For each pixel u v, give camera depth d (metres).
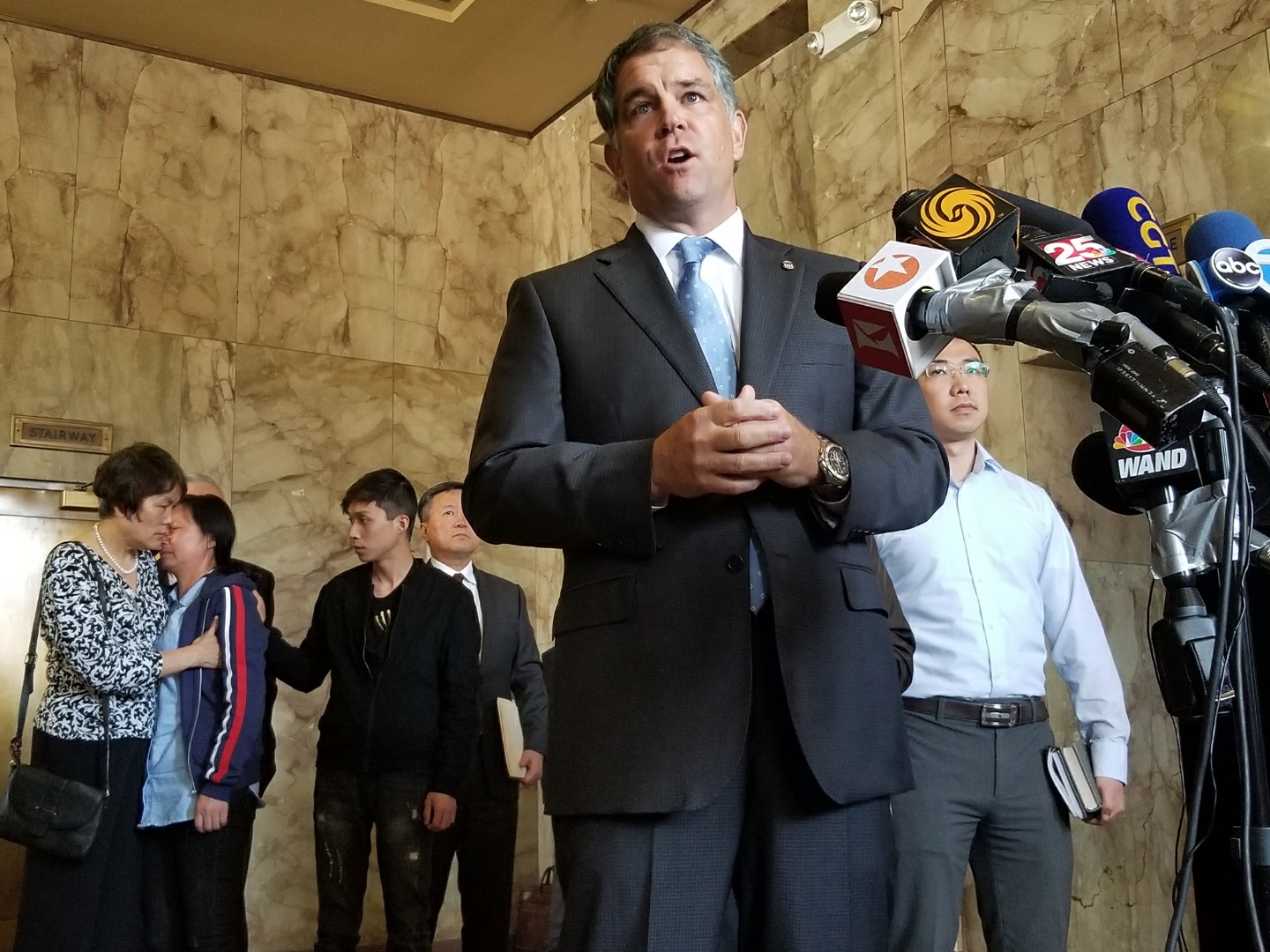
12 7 6.39
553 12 6.50
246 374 6.67
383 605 4.11
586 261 1.69
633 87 1.69
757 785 1.43
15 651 6.00
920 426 1.60
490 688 4.50
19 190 6.33
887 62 5.02
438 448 7.12
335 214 7.10
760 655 1.45
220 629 3.41
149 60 6.75
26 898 3.15
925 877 2.63
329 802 4.01
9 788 3.14
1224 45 3.81
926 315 1.18
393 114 7.38
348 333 7.00
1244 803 1.08
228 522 3.75
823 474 1.40
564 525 1.45
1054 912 2.67
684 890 1.38
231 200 6.83
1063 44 4.35
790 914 1.39
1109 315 1.07
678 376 1.55
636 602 1.46
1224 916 1.33
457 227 7.46
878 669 1.48
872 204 5.03
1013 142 4.48
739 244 1.69
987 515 2.88
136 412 6.36
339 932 3.94
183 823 3.32
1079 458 1.37
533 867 6.68
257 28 6.65
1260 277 1.25
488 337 7.43
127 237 6.53
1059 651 2.99
